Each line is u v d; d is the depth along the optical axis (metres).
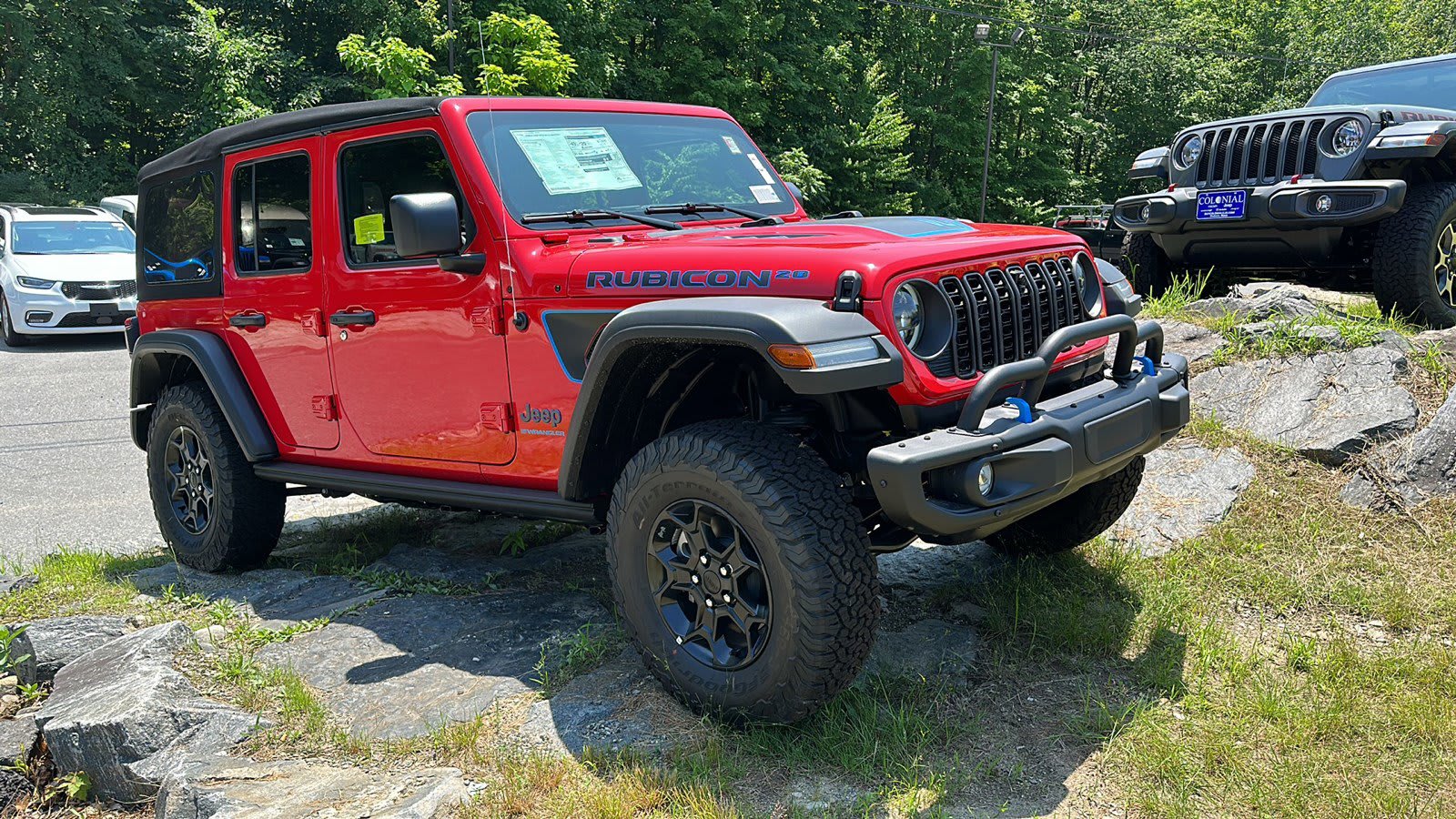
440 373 3.89
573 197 3.84
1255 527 4.51
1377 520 4.50
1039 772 2.96
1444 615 3.78
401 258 3.96
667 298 3.20
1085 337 3.24
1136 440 3.38
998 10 43.56
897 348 2.96
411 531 5.59
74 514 6.45
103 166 25.45
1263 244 6.50
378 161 4.00
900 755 3.01
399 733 3.30
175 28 25.00
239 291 4.66
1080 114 49.88
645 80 29.53
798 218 4.36
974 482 2.85
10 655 4.14
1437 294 6.04
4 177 23.30
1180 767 2.91
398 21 23.88
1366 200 5.87
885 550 3.34
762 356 2.92
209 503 5.03
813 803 2.81
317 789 2.94
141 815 3.18
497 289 3.63
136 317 5.46
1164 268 7.48
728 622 3.19
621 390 3.29
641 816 2.80
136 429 5.49
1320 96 8.02
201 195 4.85
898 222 3.63
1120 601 4.00
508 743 3.20
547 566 4.74
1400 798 2.73
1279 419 5.18
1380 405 4.96
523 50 19.42
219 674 3.72
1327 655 3.48
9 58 24.42
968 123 41.88
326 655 3.87
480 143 3.75
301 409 4.52
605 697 3.39
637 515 3.25
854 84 36.81
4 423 9.13
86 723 3.31
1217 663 3.51
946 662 3.58
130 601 4.64
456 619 4.09
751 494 2.95
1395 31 48.97
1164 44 50.62
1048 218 44.53
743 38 31.53
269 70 24.02
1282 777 2.84
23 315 13.50
